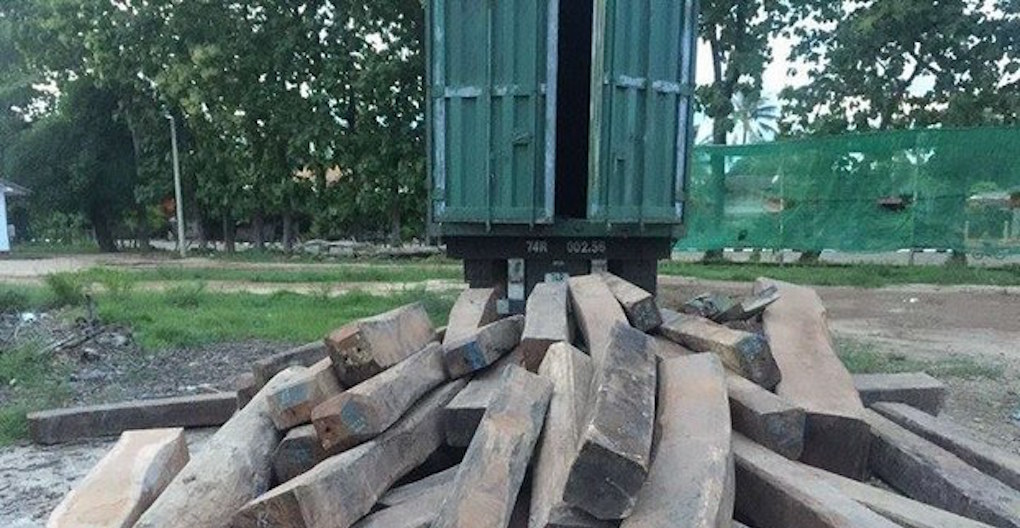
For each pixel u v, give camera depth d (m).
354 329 3.35
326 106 19.42
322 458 2.95
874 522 2.29
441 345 3.83
